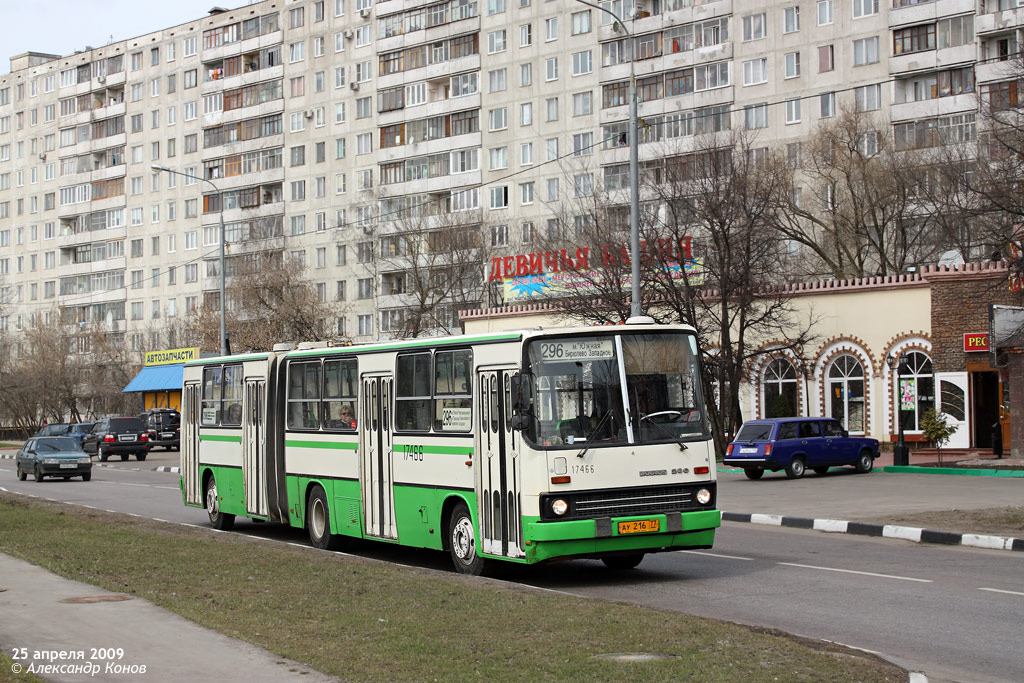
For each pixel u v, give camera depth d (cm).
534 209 7556
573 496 1320
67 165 10831
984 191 3531
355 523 1712
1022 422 3281
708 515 1369
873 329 3956
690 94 6912
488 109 7838
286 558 1476
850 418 4028
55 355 8819
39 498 2759
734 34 6769
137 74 10219
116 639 915
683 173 3962
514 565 1549
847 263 5803
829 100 6431
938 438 3309
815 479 3094
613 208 4694
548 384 1343
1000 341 3291
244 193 9350
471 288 6594
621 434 1355
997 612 1125
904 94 6216
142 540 1711
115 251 10356
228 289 7275
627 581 1398
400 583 1220
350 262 8588
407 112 8281
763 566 1513
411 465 1570
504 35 7781
